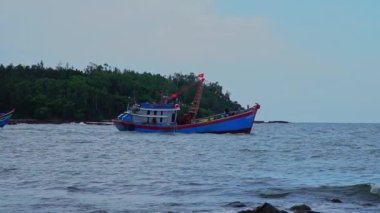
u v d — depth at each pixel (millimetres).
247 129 109812
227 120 108938
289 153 69250
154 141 90188
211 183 36688
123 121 115188
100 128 159500
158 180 38312
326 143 97625
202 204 27688
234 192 32219
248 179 39344
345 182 38219
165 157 60312
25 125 185500
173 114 111250
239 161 56031
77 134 114875
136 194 31328
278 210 23203
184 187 34469
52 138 98250
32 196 29750
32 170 43812
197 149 73562
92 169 45531
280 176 41781
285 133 156000
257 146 82625
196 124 109250
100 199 29172
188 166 49688
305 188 33344
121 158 58062
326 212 25344
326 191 31922
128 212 25109
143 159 57219
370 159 60594
